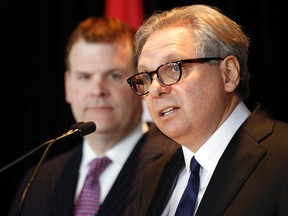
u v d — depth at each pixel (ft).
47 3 20.20
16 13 20.40
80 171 14.93
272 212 8.79
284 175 8.95
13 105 20.36
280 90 16.72
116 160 14.65
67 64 15.81
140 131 15.25
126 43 15.15
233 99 10.28
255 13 17.16
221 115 10.05
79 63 15.02
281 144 9.41
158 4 18.24
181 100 9.86
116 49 14.98
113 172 14.57
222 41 10.09
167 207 10.61
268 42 16.83
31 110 20.34
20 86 20.36
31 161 20.07
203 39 10.02
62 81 20.11
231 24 10.41
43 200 14.55
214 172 9.59
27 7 20.35
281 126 9.80
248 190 9.11
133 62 15.12
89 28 15.31
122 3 19.34
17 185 20.02
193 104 9.82
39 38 20.30
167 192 10.77
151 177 11.27
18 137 20.31
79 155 15.25
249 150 9.52
